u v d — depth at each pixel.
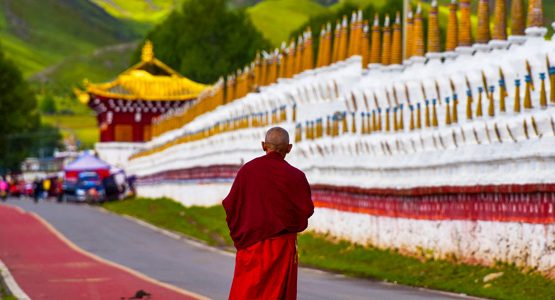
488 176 36.09
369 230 47.62
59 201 123.38
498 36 38.12
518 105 34.81
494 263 35.84
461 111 38.94
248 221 18.39
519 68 35.41
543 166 33.25
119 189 118.81
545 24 39.16
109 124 144.12
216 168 82.00
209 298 30.73
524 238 34.16
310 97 57.91
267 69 73.56
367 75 50.84
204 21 158.25
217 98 90.06
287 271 18.42
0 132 184.12
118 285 35.41
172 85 144.62
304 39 62.28
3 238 63.12
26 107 186.12
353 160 49.53
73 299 31.33
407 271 39.44
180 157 96.56
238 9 162.88
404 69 47.62
